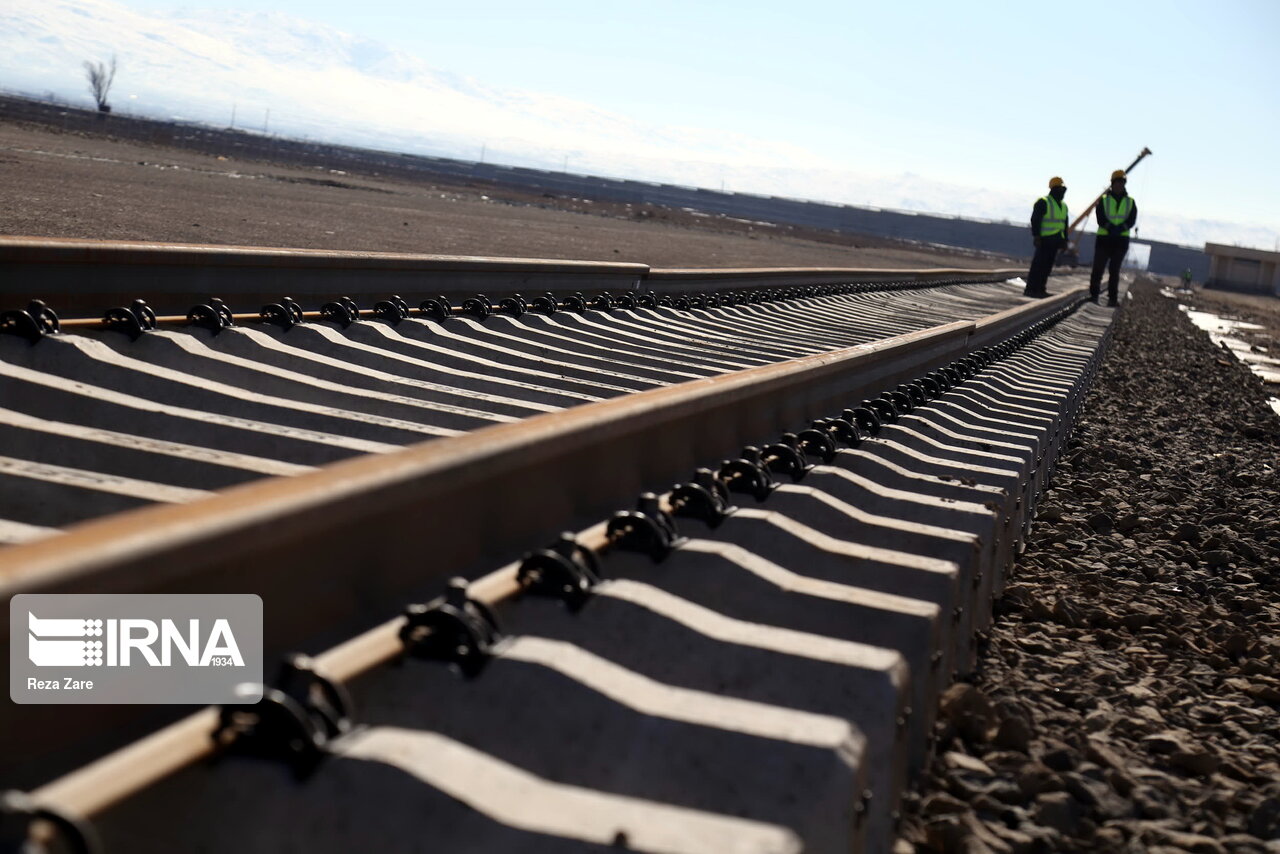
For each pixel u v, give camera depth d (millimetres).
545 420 3287
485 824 1881
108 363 4754
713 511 3639
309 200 29406
